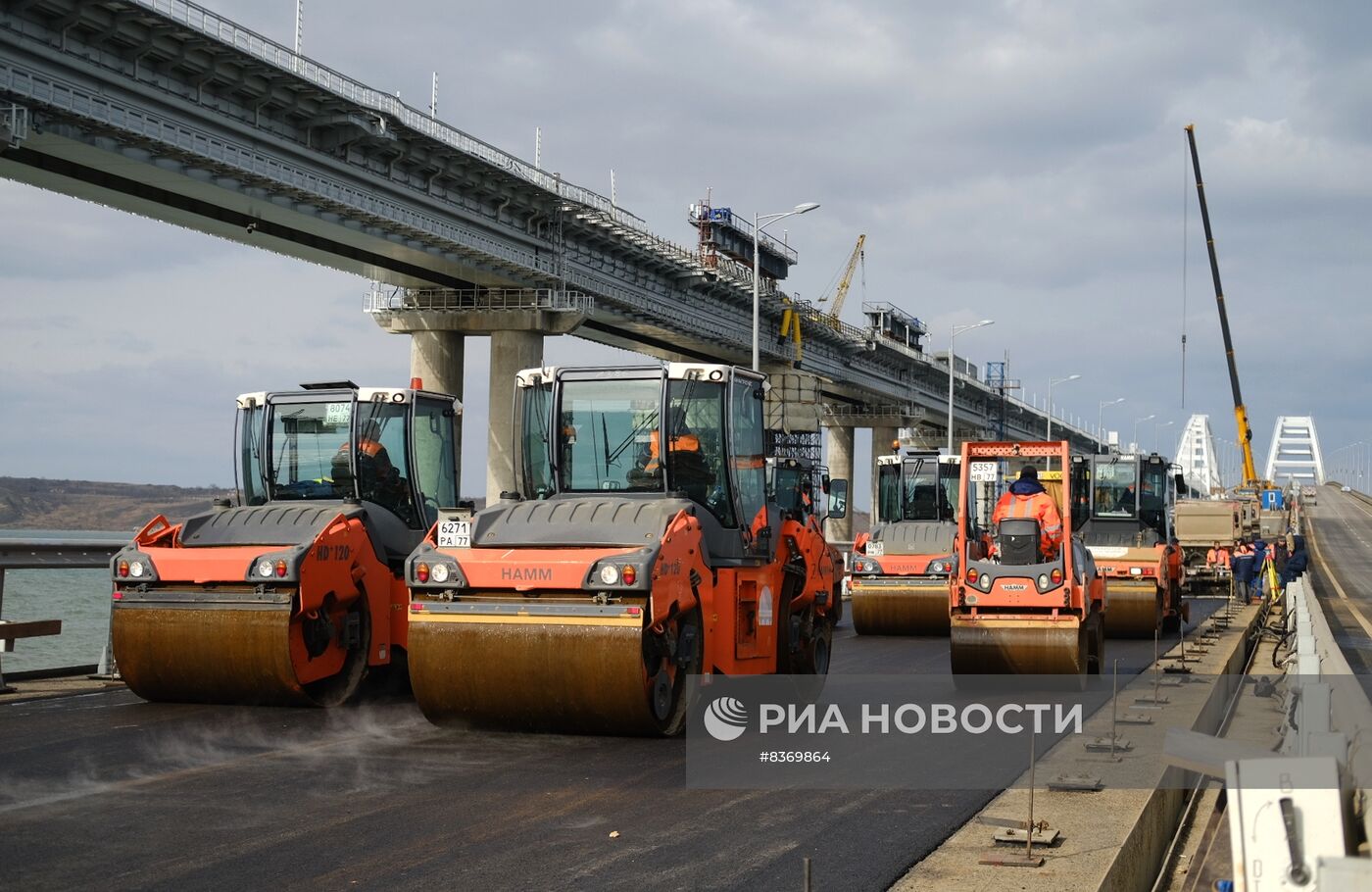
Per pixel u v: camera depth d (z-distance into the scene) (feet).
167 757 34.60
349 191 164.04
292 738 38.06
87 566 52.08
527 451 45.27
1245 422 177.99
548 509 40.60
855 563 84.43
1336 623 110.11
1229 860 30.07
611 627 36.58
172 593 43.09
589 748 37.01
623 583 36.68
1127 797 28.68
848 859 24.81
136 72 135.13
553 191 200.54
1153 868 28.58
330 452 49.44
